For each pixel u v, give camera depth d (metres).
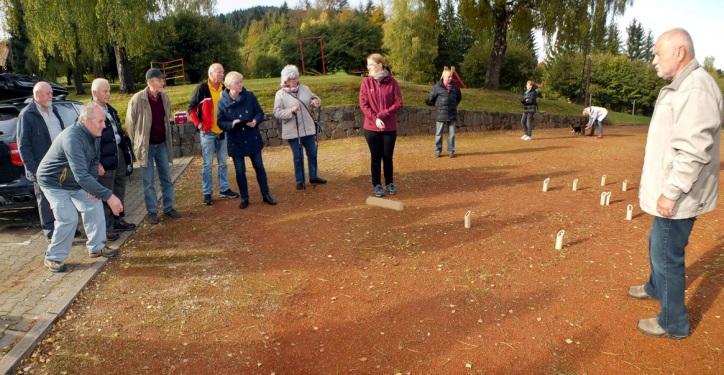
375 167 7.10
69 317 3.81
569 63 50.25
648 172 3.21
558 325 3.49
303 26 54.53
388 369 3.06
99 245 4.95
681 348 3.18
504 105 21.81
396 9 46.19
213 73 6.77
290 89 7.42
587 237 5.30
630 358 3.09
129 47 20.03
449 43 49.44
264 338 3.46
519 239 5.27
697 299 3.79
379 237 5.45
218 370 3.10
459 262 4.67
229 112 6.32
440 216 6.18
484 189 7.68
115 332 3.58
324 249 5.12
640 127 22.77
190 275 4.57
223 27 38.66
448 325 3.54
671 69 3.00
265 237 5.57
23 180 5.85
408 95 18.77
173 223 6.18
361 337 3.42
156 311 3.88
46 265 4.68
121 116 15.25
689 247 4.90
